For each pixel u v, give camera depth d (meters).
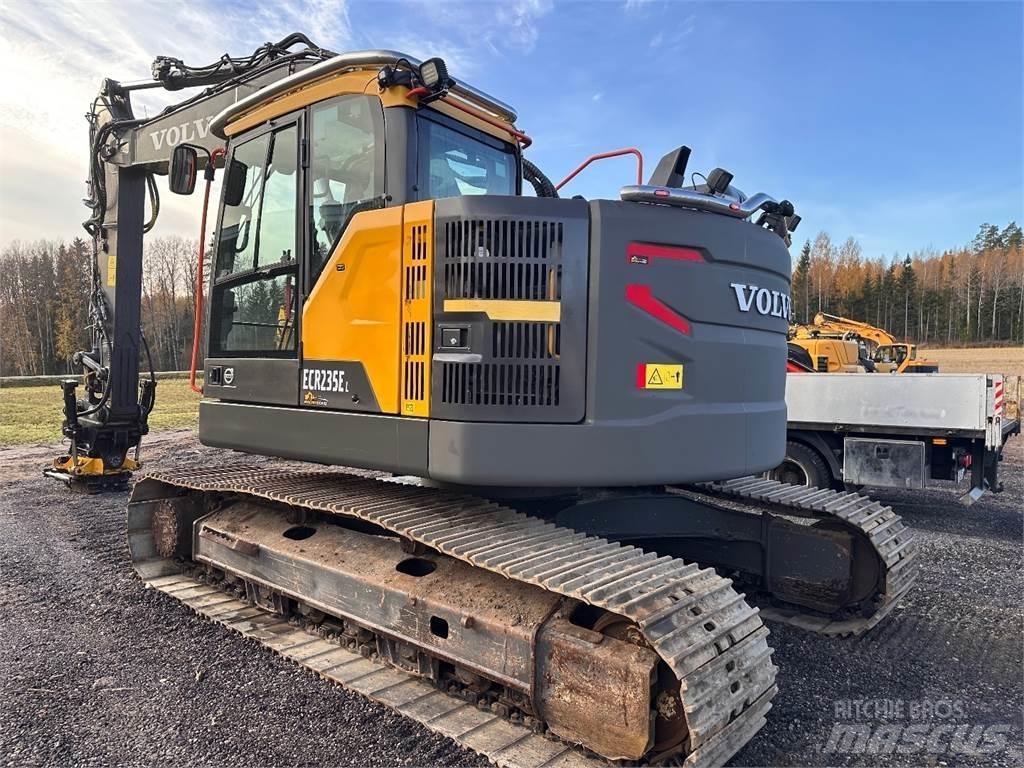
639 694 2.45
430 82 3.30
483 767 2.75
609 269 3.11
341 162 3.64
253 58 5.28
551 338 3.11
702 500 4.37
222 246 4.43
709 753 2.38
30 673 3.55
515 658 2.81
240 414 4.07
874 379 7.62
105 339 7.50
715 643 2.53
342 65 3.57
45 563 5.48
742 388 3.42
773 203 3.94
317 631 3.87
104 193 7.15
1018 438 15.80
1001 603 4.86
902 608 4.74
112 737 2.95
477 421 3.09
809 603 4.39
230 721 3.08
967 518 7.89
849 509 4.33
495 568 2.72
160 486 5.23
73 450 8.02
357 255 3.45
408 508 3.47
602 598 2.48
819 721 3.21
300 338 3.76
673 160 3.64
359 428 3.42
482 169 4.09
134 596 4.71
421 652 3.24
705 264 3.28
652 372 3.17
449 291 3.14
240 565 4.32
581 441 3.07
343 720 3.10
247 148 4.27
